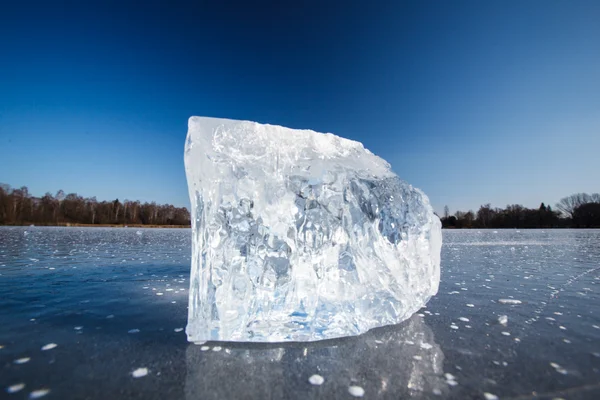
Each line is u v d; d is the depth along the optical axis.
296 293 1.89
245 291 1.81
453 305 2.64
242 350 1.65
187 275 3.80
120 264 4.68
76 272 3.98
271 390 1.25
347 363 1.51
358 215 2.13
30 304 2.51
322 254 1.98
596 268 4.78
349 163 2.30
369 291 2.07
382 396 1.22
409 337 1.88
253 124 2.02
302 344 1.75
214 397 1.19
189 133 1.89
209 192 1.83
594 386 1.30
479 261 5.67
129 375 1.36
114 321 2.11
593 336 1.90
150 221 42.12
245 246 1.85
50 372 1.38
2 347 1.65
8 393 1.20
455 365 1.50
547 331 1.99
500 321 2.15
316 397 1.21
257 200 1.91
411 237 2.40
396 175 2.61
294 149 2.10
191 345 1.71
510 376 1.39
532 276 4.07
